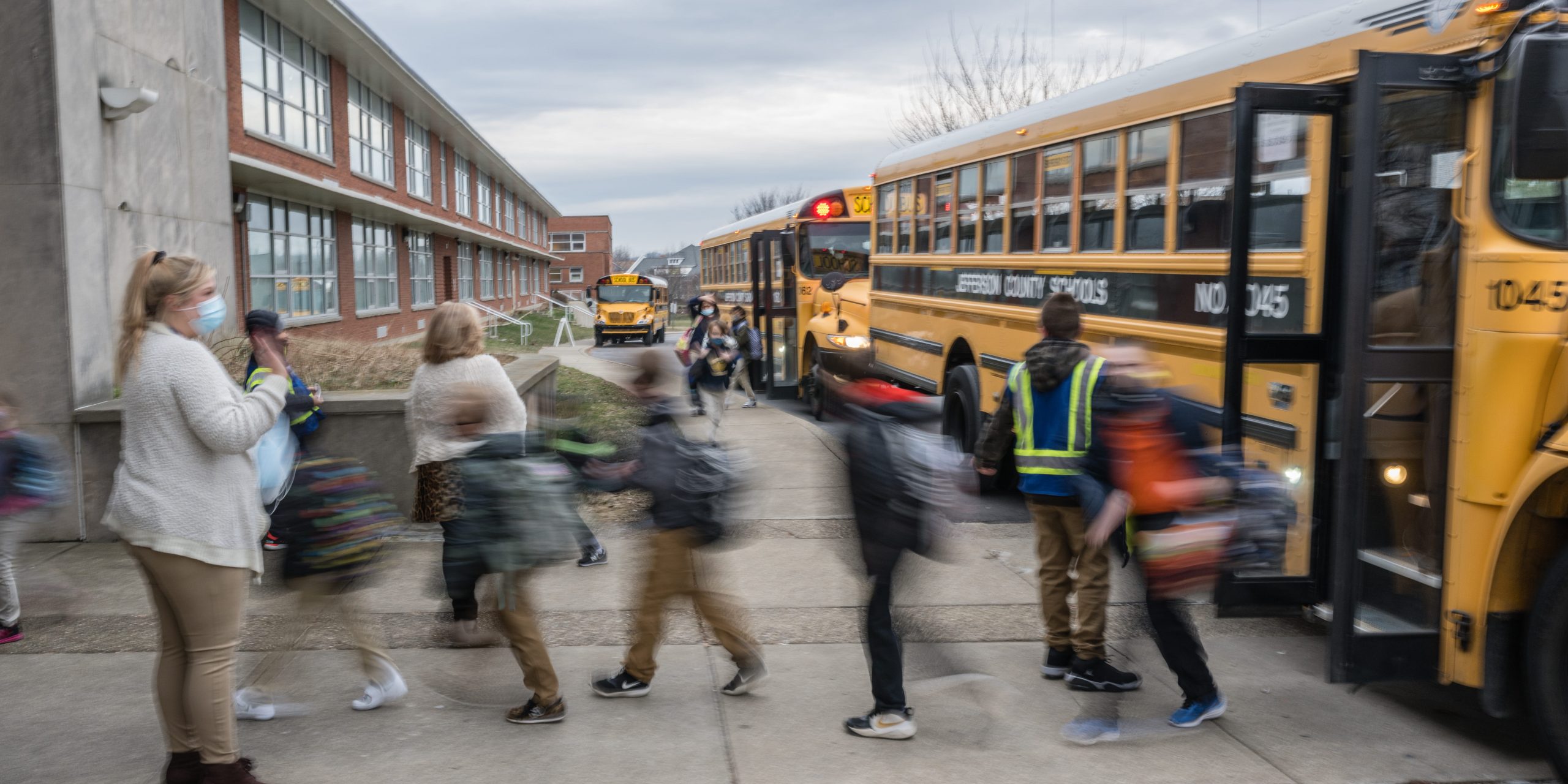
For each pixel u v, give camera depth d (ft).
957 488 15.92
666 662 17.72
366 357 34.32
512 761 13.98
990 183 30.86
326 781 13.35
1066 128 25.85
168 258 11.86
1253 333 17.08
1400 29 15.43
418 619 19.57
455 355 16.47
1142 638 16.65
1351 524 14.33
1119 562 22.67
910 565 15.60
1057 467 16.02
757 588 21.89
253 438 11.76
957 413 32.37
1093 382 15.67
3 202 24.48
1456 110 14.28
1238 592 16.62
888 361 41.32
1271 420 17.44
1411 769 13.82
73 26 25.38
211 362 11.78
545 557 14.44
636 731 14.93
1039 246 27.48
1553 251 13.30
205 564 11.71
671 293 339.98
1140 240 22.40
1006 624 19.52
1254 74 18.58
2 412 14.94
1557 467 12.69
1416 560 14.52
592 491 14.92
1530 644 13.23
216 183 35.19
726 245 79.46
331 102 76.74
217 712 12.09
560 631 19.02
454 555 14.80
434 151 114.93
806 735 14.82
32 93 24.45
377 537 15.12
